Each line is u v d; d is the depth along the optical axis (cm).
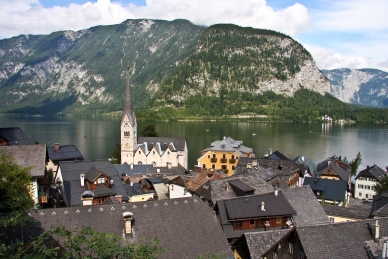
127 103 12581
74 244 1991
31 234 3120
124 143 12644
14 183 3147
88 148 19162
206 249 3709
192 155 16788
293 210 5175
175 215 3906
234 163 12462
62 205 5894
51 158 8300
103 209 3722
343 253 3506
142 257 1992
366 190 11362
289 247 3853
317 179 8812
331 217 6369
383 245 3322
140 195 7269
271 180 7850
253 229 5050
